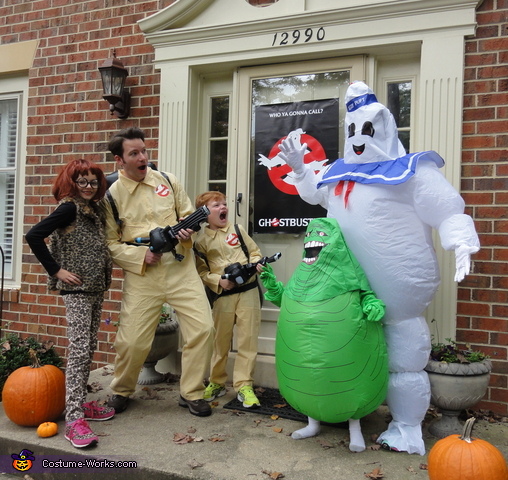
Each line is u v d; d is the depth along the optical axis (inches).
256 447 111.8
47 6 196.2
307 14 150.9
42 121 195.3
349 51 150.7
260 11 160.1
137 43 179.3
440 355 120.9
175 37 169.2
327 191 122.6
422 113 140.1
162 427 122.9
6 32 204.4
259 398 144.2
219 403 140.2
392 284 106.6
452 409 116.5
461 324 136.1
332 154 155.6
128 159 127.0
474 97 136.6
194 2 165.6
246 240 143.1
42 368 125.6
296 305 105.9
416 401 109.6
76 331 118.4
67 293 120.3
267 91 165.0
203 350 129.0
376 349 104.6
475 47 136.9
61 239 119.7
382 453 109.2
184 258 132.2
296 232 158.6
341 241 106.1
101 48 185.6
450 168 137.2
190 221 124.3
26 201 197.9
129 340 128.7
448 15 137.6
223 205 140.6
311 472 100.5
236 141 167.0
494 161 134.3
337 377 101.3
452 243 99.3
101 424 124.6
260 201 163.6
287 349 105.4
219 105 176.1
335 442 114.7
